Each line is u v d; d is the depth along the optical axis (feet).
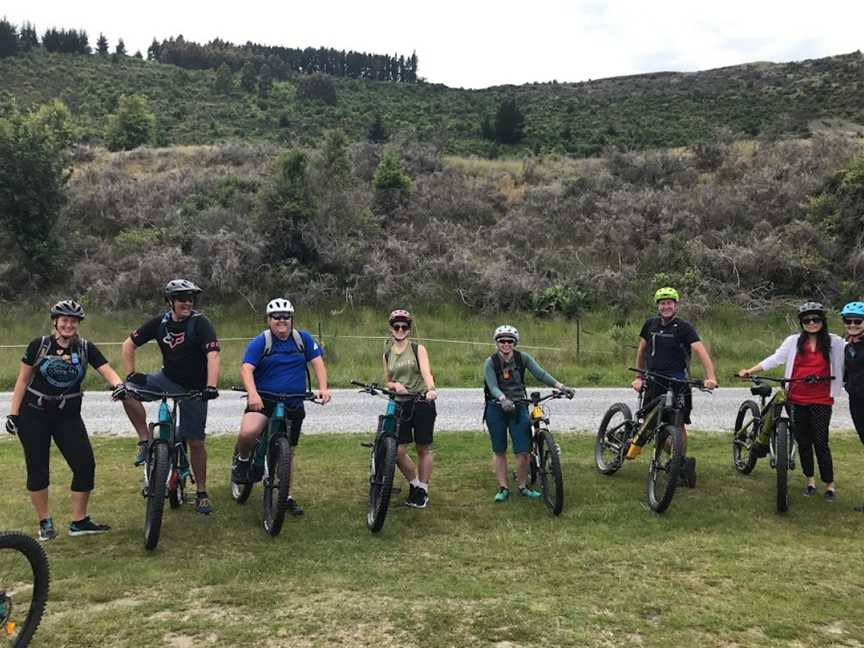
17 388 17.11
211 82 238.48
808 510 19.88
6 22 250.16
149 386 18.71
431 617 12.75
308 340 19.12
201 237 77.15
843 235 78.48
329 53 325.42
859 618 12.92
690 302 70.23
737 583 14.47
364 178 96.58
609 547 16.72
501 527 18.37
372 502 18.56
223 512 19.67
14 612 12.06
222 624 12.57
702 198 87.30
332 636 12.07
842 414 35.68
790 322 67.77
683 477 21.97
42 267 76.95
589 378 47.83
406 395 19.45
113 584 14.40
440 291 75.46
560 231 87.30
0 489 22.12
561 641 11.89
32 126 79.00
